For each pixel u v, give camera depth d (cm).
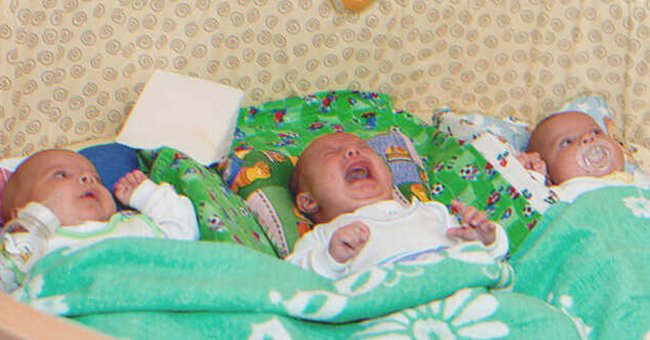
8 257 140
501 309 134
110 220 151
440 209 167
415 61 221
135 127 184
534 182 176
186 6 197
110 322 122
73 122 188
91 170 158
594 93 215
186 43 199
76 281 125
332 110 212
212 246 133
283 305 126
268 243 171
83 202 151
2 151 176
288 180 182
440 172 187
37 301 122
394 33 217
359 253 155
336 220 164
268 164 182
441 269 138
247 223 169
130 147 182
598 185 182
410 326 133
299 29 209
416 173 186
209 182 170
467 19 219
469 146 186
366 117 211
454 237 155
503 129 208
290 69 212
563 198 179
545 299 155
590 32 213
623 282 145
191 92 189
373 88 221
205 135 184
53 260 131
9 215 155
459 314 135
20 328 97
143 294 123
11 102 175
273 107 210
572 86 216
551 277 157
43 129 183
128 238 131
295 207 176
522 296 138
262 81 211
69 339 96
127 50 192
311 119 210
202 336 124
